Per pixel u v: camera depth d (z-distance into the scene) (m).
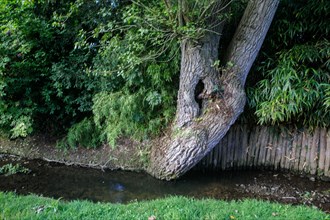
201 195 3.22
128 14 3.07
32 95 4.16
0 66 3.67
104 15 3.56
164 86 3.73
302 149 3.73
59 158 4.13
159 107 3.83
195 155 3.33
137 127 3.85
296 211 2.44
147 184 3.49
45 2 4.04
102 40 3.59
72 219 2.18
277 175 3.77
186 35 2.89
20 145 4.36
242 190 3.35
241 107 3.32
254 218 2.26
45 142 4.35
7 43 3.75
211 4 2.83
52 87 4.17
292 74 3.28
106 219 2.21
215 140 3.35
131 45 3.34
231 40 3.46
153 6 3.22
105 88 3.90
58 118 4.43
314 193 3.27
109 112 3.76
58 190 3.30
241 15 3.59
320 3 3.28
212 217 2.25
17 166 3.81
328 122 3.48
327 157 3.60
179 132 3.40
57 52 4.22
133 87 3.84
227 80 3.27
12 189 3.26
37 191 3.25
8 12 3.78
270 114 3.33
